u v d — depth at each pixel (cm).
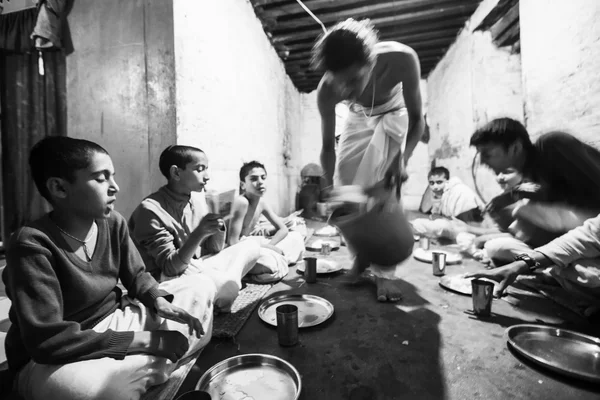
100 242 108
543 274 189
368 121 195
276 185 538
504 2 350
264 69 457
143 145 245
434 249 294
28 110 262
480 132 206
